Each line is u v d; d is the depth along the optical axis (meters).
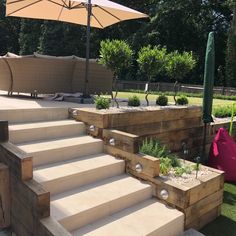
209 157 6.23
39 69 6.61
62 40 24.69
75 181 4.03
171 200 4.05
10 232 3.60
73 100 6.49
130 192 4.03
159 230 3.59
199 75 22.19
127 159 4.59
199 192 4.10
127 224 3.61
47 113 5.14
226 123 7.53
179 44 23.36
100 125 4.91
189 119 6.52
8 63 6.64
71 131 5.02
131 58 5.56
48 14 8.17
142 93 12.12
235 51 19.33
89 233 3.39
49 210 3.13
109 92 7.70
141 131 5.46
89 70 7.26
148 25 22.53
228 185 5.71
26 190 3.24
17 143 4.38
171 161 4.76
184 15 22.52
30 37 27.05
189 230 4.02
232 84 19.53
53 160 4.32
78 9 7.95
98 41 25.28
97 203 3.68
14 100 6.33
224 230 4.14
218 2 22.64
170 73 6.62
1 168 3.53
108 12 7.48
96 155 4.78
